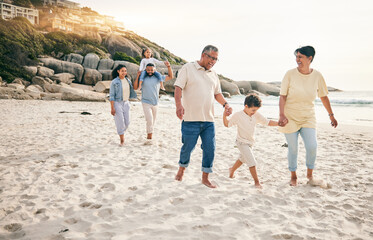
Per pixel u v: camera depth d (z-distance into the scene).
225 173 4.44
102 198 3.30
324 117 15.02
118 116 6.11
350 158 5.47
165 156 5.42
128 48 68.00
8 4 75.75
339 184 3.91
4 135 7.24
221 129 9.54
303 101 3.67
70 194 3.40
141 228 2.57
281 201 3.30
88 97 25.84
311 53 3.55
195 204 3.16
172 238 2.41
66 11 96.31
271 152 6.01
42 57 45.56
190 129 3.58
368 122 12.88
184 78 3.47
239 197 3.37
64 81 37.53
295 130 3.73
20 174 4.12
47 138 6.95
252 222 2.76
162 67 46.19
